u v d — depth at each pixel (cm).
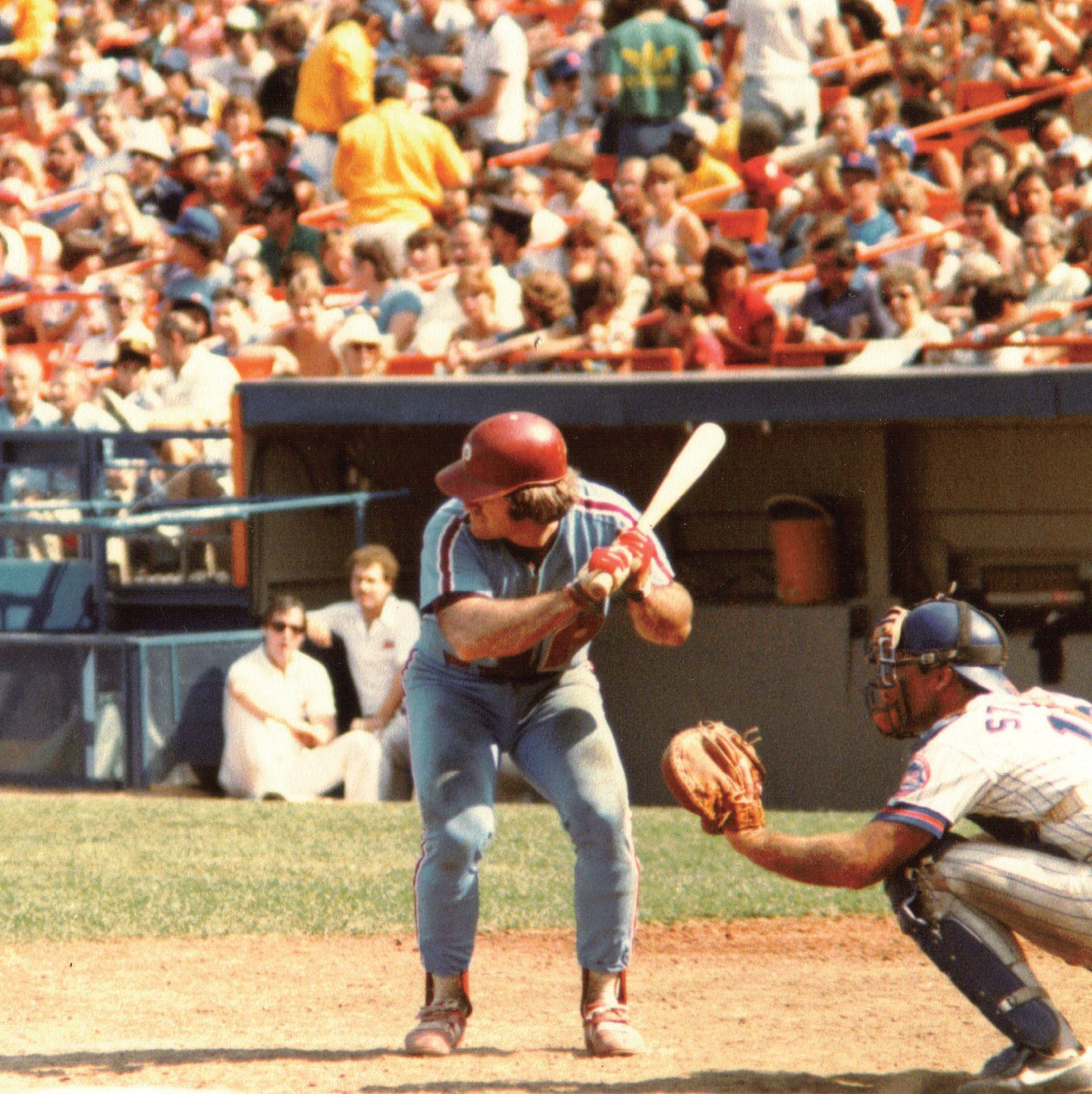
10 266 4809
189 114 5366
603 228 3947
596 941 1395
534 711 1425
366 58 4809
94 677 3472
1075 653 3675
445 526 1367
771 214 4216
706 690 3853
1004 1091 1164
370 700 3522
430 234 4278
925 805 1152
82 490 3875
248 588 3809
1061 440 3806
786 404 3488
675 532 4166
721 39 5047
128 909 2112
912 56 4544
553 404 3616
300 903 2155
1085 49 4522
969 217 3784
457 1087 1262
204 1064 1355
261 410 3769
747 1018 1557
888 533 3919
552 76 5006
